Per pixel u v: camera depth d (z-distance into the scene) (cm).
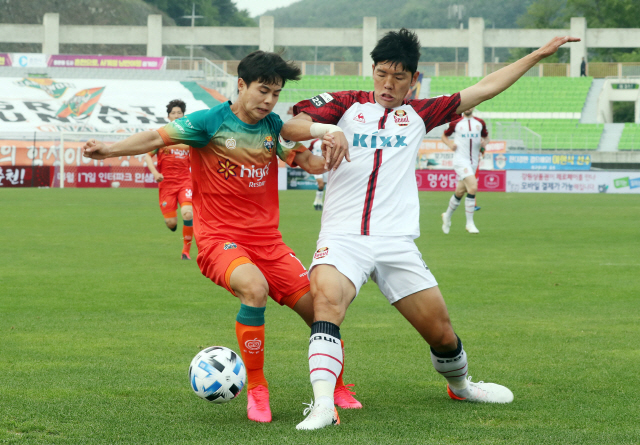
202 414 793
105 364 1012
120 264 2100
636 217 3888
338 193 870
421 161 7325
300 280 877
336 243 840
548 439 695
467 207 3038
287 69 828
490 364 1033
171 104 2206
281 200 5262
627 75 10906
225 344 1146
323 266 824
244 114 859
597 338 1202
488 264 2128
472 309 1462
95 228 3134
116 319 1344
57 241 2656
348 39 11175
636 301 1552
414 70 874
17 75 8919
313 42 11200
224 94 9256
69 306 1469
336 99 891
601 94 10288
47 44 11175
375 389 915
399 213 860
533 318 1371
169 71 9200
